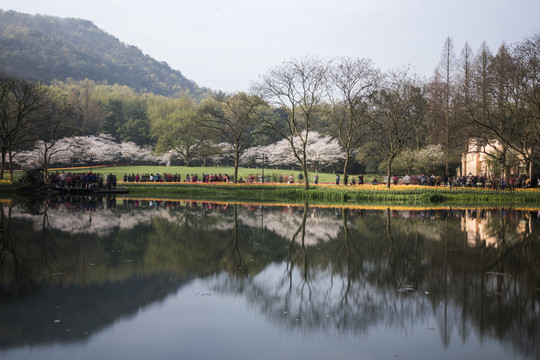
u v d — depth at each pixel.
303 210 28.98
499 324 8.37
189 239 16.97
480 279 11.40
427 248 15.45
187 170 74.56
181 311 8.97
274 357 6.89
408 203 36.34
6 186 41.09
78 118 93.75
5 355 6.87
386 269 12.52
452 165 60.75
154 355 6.94
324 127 81.75
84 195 43.72
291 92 42.56
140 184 49.38
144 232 18.45
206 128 72.00
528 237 17.73
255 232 18.89
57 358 6.79
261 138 80.19
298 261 13.51
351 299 9.91
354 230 19.66
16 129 47.44
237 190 45.03
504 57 40.25
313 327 8.27
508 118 47.31
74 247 15.02
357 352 7.18
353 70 41.97
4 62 145.75
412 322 8.52
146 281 11.03
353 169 78.56
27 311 8.75
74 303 9.29
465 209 30.70
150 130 93.44
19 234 17.56
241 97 46.69
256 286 10.83
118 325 8.16
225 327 8.20
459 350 7.26
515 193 38.44
